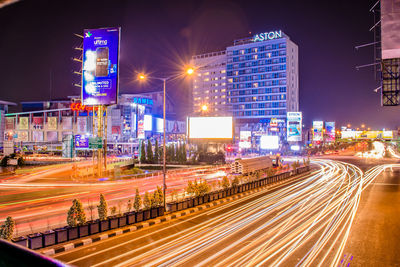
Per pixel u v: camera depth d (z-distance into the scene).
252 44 132.75
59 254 12.48
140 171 50.16
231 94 136.38
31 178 40.47
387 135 112.19
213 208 21.70
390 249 12.88
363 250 12.76
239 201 24.42
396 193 27.39
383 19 19.62
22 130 121.19
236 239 14.33
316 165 63.19
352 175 43.25
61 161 72.25
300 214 19.48
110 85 39.09
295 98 134.75
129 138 114.81
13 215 19.31
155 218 18.06
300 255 12.17
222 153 68.38
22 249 1.69
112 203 23.23
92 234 14.82
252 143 103.56
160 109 153.25
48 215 19.28
